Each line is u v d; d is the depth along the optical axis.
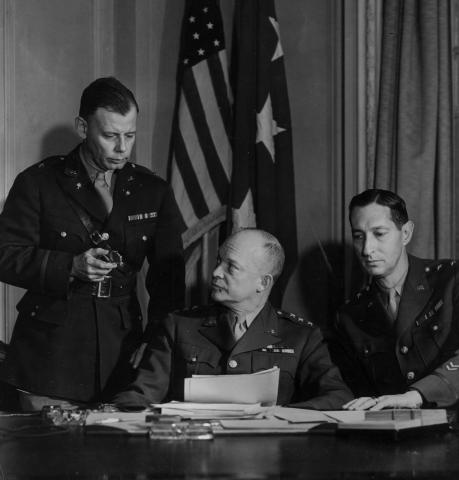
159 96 3.98
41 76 3.57
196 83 3.85
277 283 3.71
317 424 2.14
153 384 2.66
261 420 2.19
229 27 3.96
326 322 3.77
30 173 3.01
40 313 2.92
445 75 3.59
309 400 2.53
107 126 2.87
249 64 3.77
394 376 2.92
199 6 3.90
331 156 3.80
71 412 2.27
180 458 1.80
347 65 3.77
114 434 2.09
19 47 3.46
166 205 3.14
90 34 3.85
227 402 2.35
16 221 2.96
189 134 3.84
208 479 1.61
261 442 1.99
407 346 2.88
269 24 3.77
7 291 3.43
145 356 2.76
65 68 3.69
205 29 3.87
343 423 2.07
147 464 1.74
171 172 3.86
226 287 2.67
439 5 3.60
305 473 1.66
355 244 2.92
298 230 3.84
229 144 3.85
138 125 3.97
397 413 2.15
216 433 2.09
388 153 3.63
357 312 3.03
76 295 2.93
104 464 1.74
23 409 2.95
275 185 3.74
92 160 2.99
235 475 1.64
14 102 3.44
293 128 3.87
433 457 1.83
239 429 2.11
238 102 3.75
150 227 3.09
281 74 3.78
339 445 1.96
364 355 2.96
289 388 2.70
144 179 3.12
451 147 3.60
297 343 2.74
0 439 2.02
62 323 2.90
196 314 2.80
